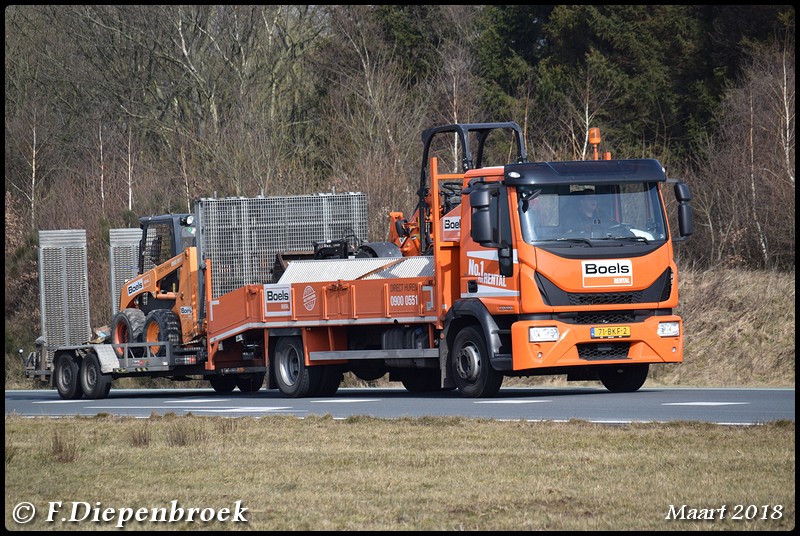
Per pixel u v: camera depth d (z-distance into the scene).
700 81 154.38
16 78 175.25
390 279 65.06
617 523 25.88
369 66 164.38
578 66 166.00
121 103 166.12
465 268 61.00
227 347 74.81
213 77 160.62
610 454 35.28
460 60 160.38
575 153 134.75
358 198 77.75
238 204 76.12
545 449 36.97
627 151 152.75
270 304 70.56
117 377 81.88
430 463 34.81
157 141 165.50
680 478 30.75
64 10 169.62
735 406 50.62
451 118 152.38
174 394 85.25
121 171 152.12
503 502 28.41
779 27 145.38
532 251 57.44
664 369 85.69
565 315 57.81
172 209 139.50
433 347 63.56
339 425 45.88
